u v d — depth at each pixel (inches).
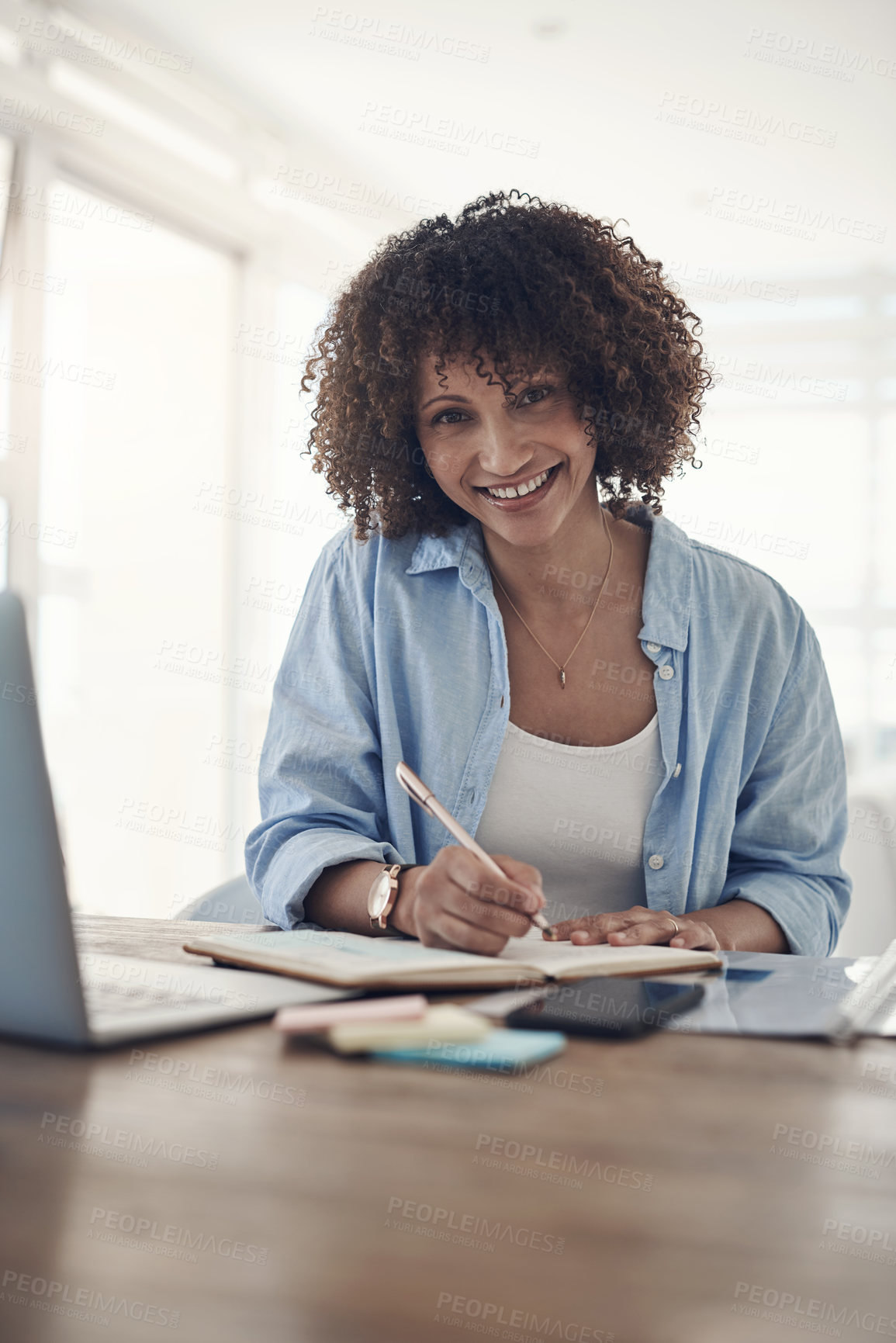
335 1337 11.1
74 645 147.0
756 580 52.7
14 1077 19.9
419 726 51.1
